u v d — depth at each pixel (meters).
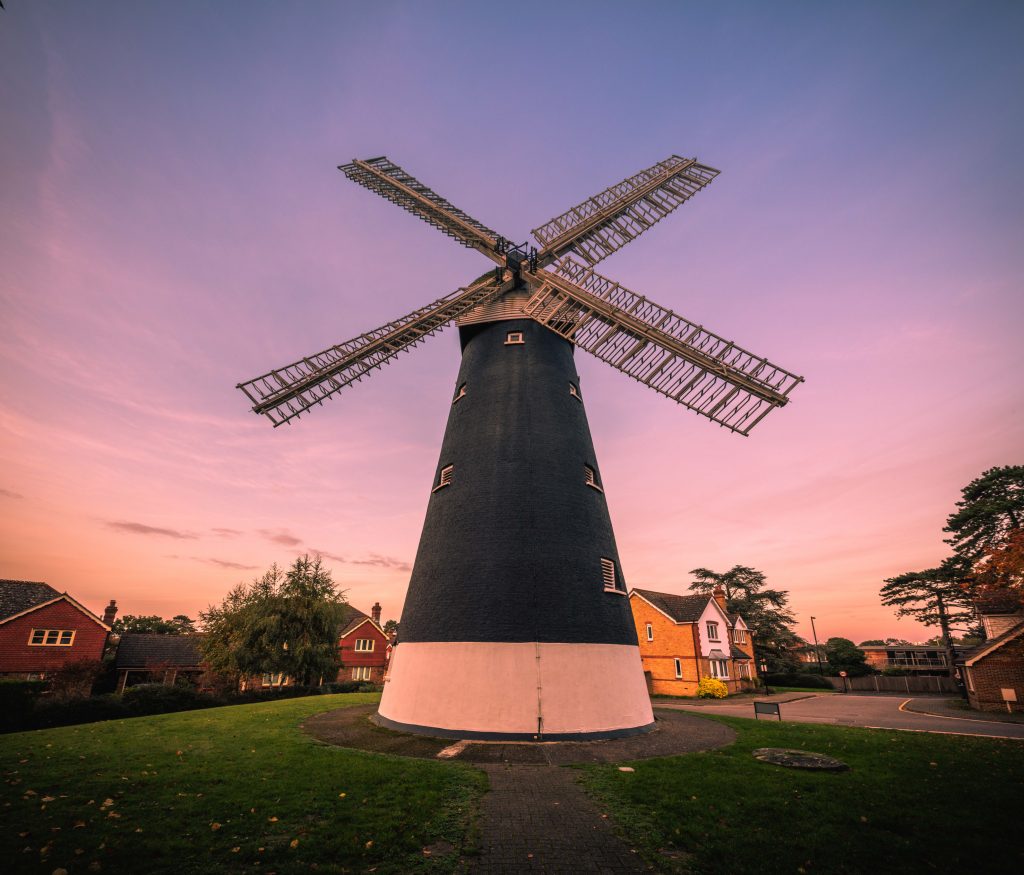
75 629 39.72
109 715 19.16
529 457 17.50
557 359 20.36
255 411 17.52
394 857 6.79
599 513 18.14
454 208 23.36
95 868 6.11
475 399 19.41
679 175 24.98
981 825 7.93
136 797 8.61
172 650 46.97
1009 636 29.48
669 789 9.63
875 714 28.00
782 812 8.48
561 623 15.20
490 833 7.62
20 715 16.88
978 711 29.69
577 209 23.08
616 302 19.30
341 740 13.52
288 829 7.48
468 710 14.20
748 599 61.88
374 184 24.36
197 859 6.49
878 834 7.59
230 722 16.27
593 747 13.16
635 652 17.08
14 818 7.54
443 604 15.89
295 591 36.16
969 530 38.81
